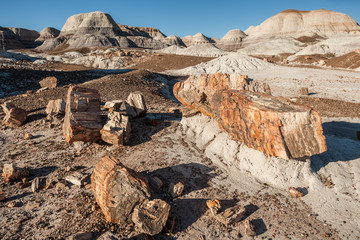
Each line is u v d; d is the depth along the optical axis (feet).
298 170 34.17
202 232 25.41
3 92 92.17
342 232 26.30
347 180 34.14
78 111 41.93
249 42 545.85
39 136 48.32
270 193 31.94
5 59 194.08
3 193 28.68
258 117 34.04
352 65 177.58
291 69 179.11
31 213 26.48
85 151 41.52
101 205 25.79
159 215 24.25
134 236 23.41
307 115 31.19
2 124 53.83
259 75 170.91
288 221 27.50
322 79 140.67
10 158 39.27
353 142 47.62
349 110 85.76
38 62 214.48
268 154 33.60
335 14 508.53
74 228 24.25
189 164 37.76
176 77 184.75
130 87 102.73
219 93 41.42
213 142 42.04
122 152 40.63
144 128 49.62
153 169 36.01
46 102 71.87
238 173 35.91
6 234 23.20
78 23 538.47
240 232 25.73
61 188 31.14
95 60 245.86
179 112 66.08
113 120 43.27
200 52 319.68
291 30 522.88
